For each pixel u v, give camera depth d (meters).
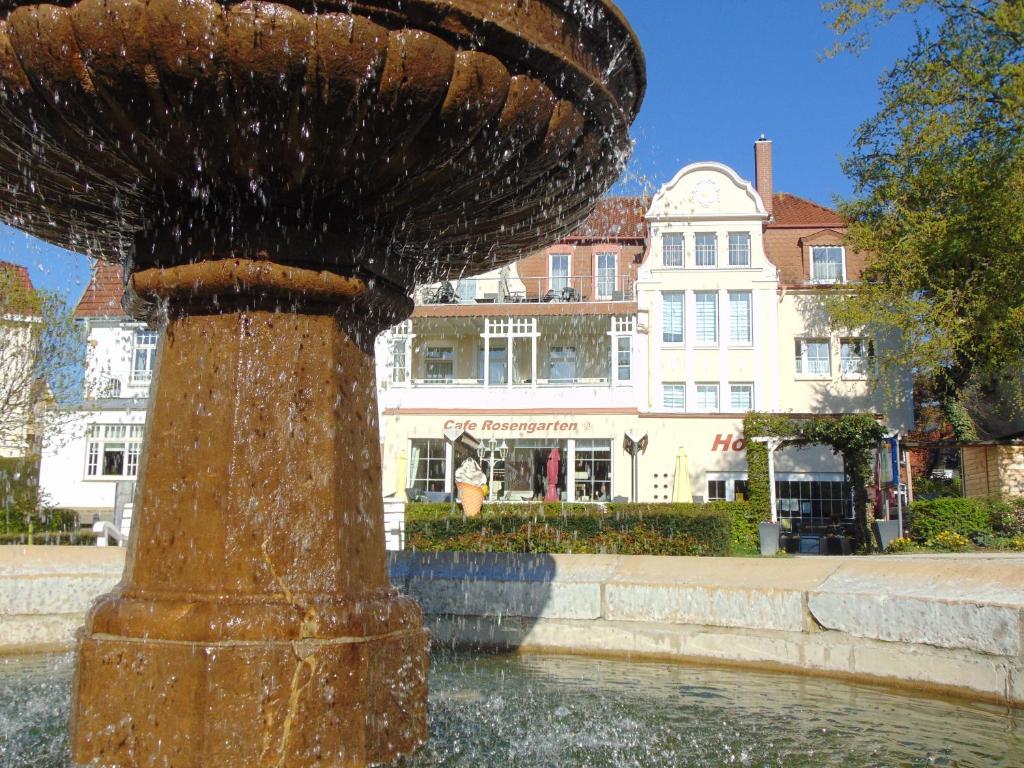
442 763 3.37
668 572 5.76
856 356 32.91
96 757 3.12
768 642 5.14
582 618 5.83
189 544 3.32
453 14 2.87
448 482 31.55
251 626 3.13
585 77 3.31
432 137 3.17
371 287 3.71
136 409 30.23
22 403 20.42
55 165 3.39
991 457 20.20
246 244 3.45
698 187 33.91
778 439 23.88
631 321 32.69
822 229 34.91
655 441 31.44
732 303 33.53
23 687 4.70
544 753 3.52
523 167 3.52
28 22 2.78
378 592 3.58
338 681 3.18
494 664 5.38
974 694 4.24
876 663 4.70
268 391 3.45
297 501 3.39
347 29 2.78
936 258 23.64
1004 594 4.25
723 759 3.43
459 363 34.47
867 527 20.14
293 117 2.97
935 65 21.47
